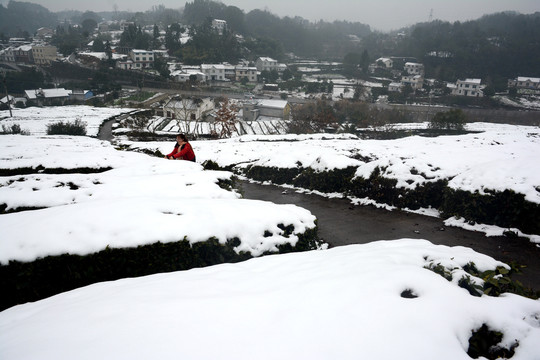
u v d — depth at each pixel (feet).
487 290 8.38
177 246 12.66
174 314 7.34
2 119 137.59
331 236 23.38
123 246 12.11
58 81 314.96
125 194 19.35
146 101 243.81
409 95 309.83
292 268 10.39
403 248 11.28
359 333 6.35
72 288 11.75
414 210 28.63
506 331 6.90
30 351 6.18
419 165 30.27
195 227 13.32
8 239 11.80
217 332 6.59
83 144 61.36
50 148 49.06
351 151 43.70
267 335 6.47
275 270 10.36
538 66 358.02
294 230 15.70
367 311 7.00
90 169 31.30
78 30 631.97
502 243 21.21
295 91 326.65
